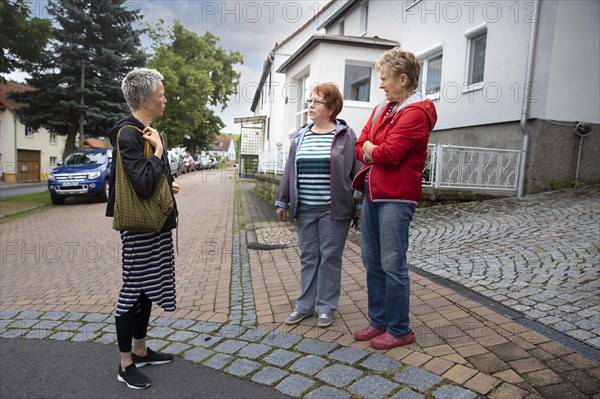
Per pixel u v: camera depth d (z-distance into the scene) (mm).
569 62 8156
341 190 3074
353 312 3445
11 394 2504
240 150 25625
